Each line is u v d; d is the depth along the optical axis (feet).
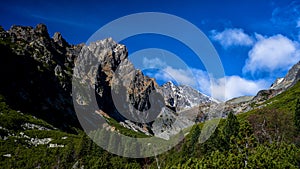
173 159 219.82
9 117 413.80
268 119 319.68
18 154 299.17
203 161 149.28
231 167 135.64
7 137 346.54
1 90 515.09
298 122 282.97
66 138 386.52
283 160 140.46
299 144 256.32
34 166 265.34
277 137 275.39
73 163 249.96
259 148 148.97
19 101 526.57
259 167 130.72
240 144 151.74
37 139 375.86
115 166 223.71
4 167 262.88
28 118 461.37
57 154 286.46
